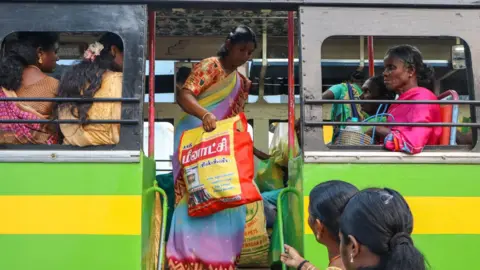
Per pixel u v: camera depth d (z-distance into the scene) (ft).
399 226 4.69
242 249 10.49
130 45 8.56
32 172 8.23
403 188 8.47
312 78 8.59
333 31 8.72
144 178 8.48
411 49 9.93
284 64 14.97
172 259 9.28
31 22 8.52
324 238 6.29
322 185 6.41
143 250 8.30
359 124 8.45
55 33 9.68
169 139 16.93
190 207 9.04
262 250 10.59
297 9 8.84
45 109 9.14
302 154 8.45
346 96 11.02
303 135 8.50
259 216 10.64
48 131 9.04
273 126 15.83
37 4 8.57
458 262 8.37
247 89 10.59
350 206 4.97
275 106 15.71
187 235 9.27
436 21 8.87
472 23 8.90
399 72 9.76
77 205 8.17
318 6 8.77
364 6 8.81
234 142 8.87
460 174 8.58
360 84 15.30
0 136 8.77
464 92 15.88
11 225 8.09
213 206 8.80
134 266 8.05
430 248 8.36
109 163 8.27
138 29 8.60
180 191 9.67
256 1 8.73
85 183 8.22
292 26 10.06
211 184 8.75
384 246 4.65
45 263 8.03
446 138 9.36
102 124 8.46
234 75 10.08
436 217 8.45
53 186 8.20
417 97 9.32
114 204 8.18
